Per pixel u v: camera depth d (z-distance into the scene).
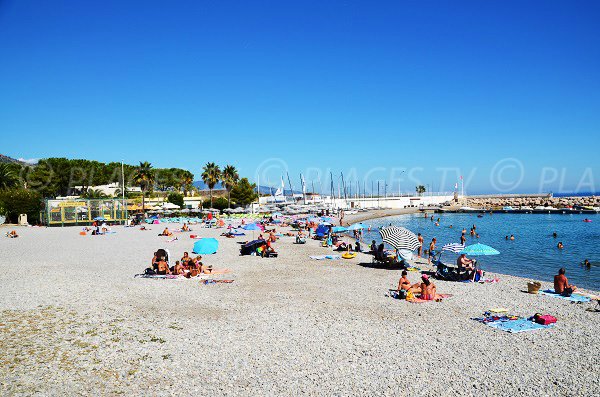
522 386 9.77
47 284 20.58
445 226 77.50
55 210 69.12
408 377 10.24
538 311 16.38
